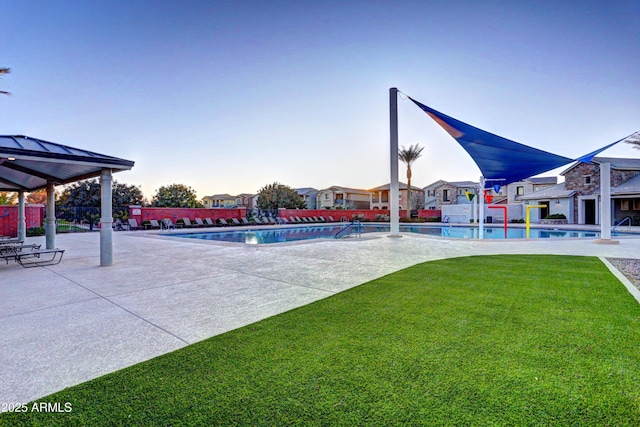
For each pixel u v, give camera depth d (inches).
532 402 82.7
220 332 135.6
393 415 78.4
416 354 110.8
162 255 368.8
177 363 107.9
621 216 1027.9
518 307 161.5
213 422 77.2
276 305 173.6
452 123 485.7
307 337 127.9
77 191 1231.5
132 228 867.4
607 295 182.4
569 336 124.3
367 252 381.7
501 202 1648.6
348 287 211.5
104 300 187.2
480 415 77.9
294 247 434.0
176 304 177.8
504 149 520.1
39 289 214.4
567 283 212.4
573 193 1069.8
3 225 673.0
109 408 83.7
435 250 398.3
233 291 205.0
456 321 142.3
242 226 1033.5
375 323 142.0
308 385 92.6
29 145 277.0
